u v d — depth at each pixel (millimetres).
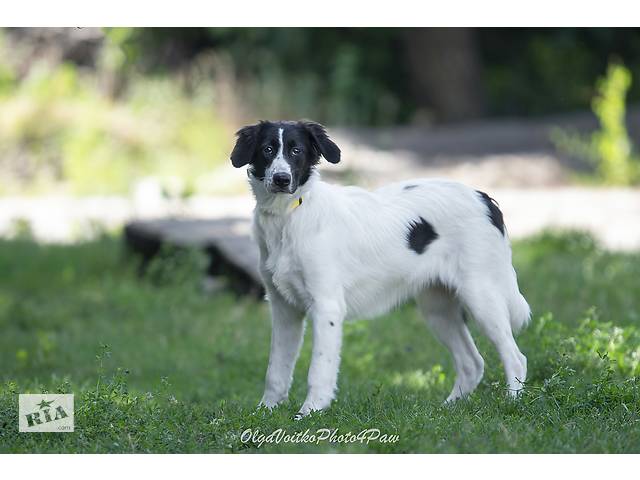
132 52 32906
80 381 10555
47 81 31719
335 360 8305
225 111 31438
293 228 8352
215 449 7270
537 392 8242
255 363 11086
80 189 26938
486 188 25781
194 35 34219
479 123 34125
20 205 25359
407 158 28016
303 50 34688
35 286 16156
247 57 34156
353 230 8500
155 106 30906
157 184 24844
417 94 35875
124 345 12273
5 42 33656
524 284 13633
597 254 16297
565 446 7105
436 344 11367
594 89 36531
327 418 7816
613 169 25703
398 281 8734
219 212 20672
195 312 13945
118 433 7535
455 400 8602
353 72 33938
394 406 8336
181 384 10625
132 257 17422
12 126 28969
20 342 12531
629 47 37062
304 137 8453
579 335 9750
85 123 29000
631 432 7391
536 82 37250
